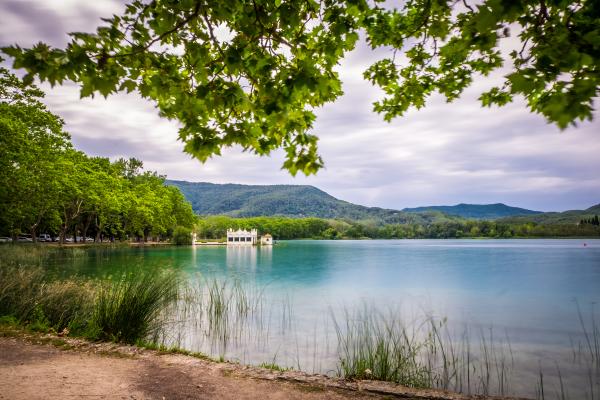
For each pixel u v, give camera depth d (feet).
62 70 8.10
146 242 260.01
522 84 7.32
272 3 10.96
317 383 18.37
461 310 55.88
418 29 15.31
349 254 218.59
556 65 7.09
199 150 10.43
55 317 28.07
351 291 74.49
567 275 106.93
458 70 15.81
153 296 28.68
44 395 14.90
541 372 28.04
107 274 67.21
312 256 197.67
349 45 12.89
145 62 10.44
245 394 16.53
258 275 100.78
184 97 10.48
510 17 6.91
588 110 6.00
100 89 8.92
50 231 191.42
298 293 68.74
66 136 99.19
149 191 224.12
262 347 31.63
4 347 21.48
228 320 40.75
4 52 7.82
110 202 159.12
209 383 17.62
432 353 31.81
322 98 13.08
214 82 10.70
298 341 33.81
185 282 57.52
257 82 11.48
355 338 35.37
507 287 82.99
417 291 75.72
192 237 285.84
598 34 7.12
